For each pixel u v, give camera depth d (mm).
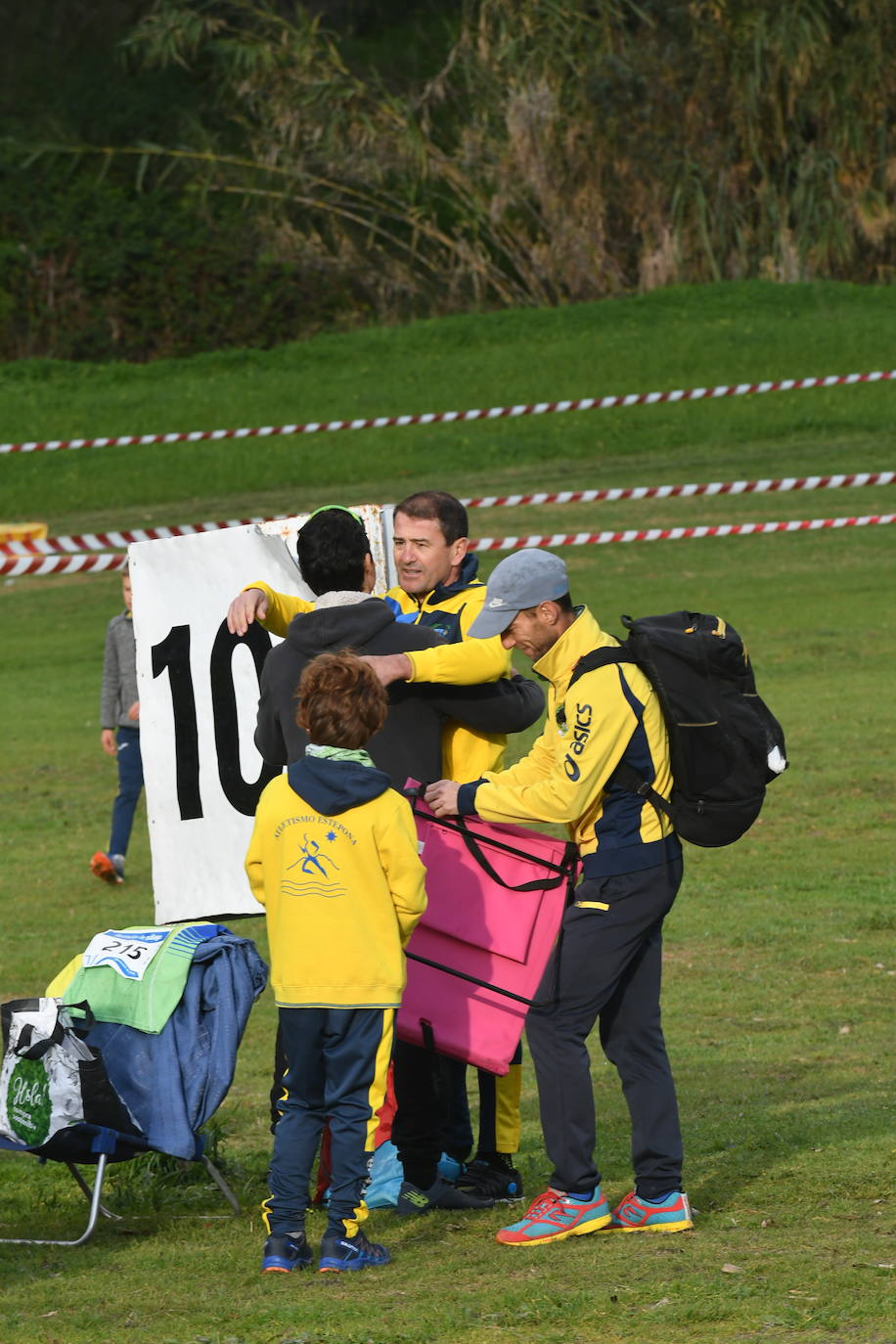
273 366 105000
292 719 14102
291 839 12906
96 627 58125
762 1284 11406
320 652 14031
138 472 83125
